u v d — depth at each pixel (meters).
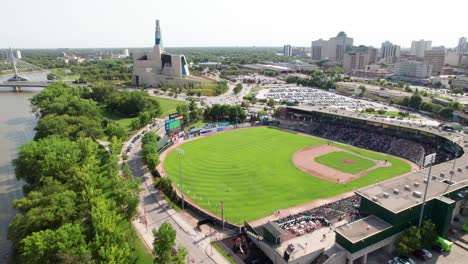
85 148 132.62
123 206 97.88
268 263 82.12
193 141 193.75
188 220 103.06
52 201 86.00
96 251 72.88
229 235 94.69
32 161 115.81
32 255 68.50
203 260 82.75
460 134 162.50
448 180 103.69
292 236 90.75
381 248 89.62
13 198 123.25
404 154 167.00
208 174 141.50
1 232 99.81
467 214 104.81
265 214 107.00
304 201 116.88
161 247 73.62
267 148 180.88
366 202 94.00
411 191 96.75
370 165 154.50
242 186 129.38
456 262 82.25
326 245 84.50
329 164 155.88
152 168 135.25
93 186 99.62
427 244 85.12
